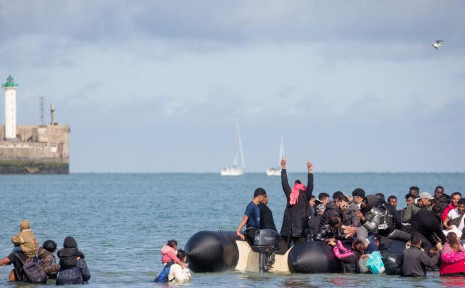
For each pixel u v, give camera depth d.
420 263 56.66
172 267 56.00
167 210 166.50
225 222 126.62
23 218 135.75
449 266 56.84
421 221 59.59
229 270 60.62
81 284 54.69
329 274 58.38
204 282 55.50
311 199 65.50
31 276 54.62
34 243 55.88
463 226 61.34
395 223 60.44
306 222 61.16
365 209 60.16
